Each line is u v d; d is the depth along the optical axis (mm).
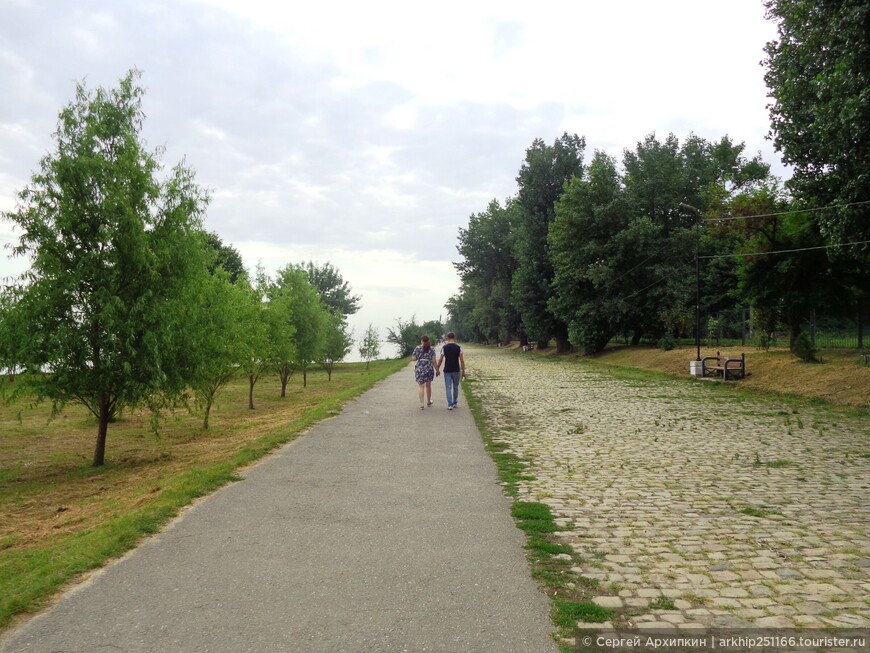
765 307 27438
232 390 29859
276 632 3740
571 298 45625
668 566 4922
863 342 26906
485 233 71562
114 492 9078
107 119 12289
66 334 11219
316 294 30297
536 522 6082
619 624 3867
